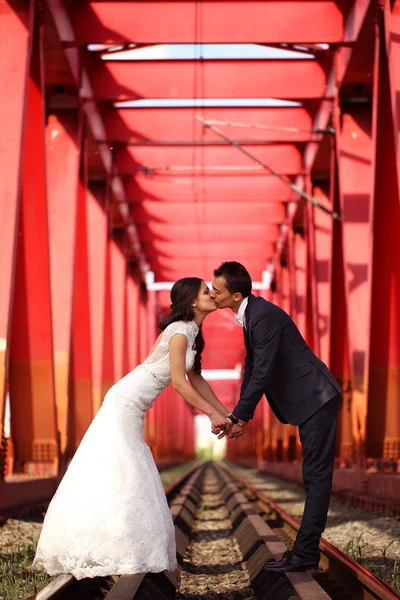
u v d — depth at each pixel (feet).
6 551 22.91
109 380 76.74
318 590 13.99
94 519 14.89
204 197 76.02
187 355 15.79
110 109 60.13
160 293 135.95
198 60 51.96
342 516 35.86
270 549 19.35
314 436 16.37
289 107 59.88
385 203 39.78
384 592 13.32
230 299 16.35
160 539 15.19
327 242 69.15
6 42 34.73
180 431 220.84
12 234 32.71
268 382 16.58
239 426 15.97
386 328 41.73
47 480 40.73
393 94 33.32
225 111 59.98
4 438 32.01
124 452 15.34
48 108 50.24
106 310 75.46
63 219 49.55
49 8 38.60
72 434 59.52
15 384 42.55
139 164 68.13
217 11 44.91
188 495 46.42
